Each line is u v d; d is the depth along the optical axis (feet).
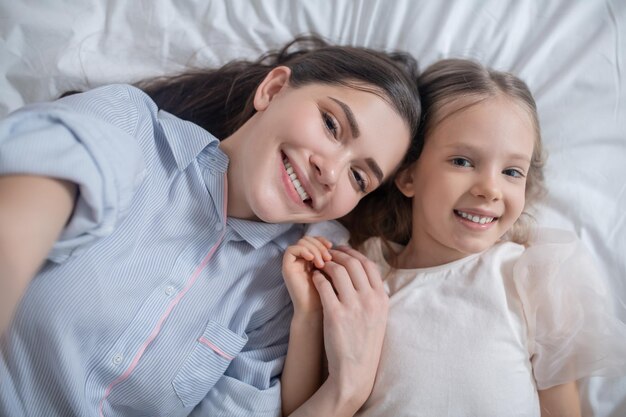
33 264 1.57
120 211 1.90
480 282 2.72
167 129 2.53
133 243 2.35
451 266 2.83
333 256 2.84
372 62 2.77
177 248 2.52
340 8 3.45
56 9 3.21
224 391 2.66
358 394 2.55
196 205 2.59
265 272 2.83
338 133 2.55
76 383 2.24
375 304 2.65
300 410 2.58
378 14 3.45
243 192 2.68
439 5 3.44
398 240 3.30
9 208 1.54
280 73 2.84
